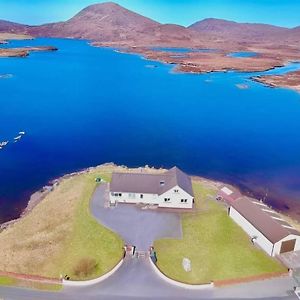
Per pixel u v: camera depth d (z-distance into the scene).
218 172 90.25
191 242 56.50
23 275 48.44
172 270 50.22
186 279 48.66
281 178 87.81
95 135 113.81
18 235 59.12
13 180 82.06
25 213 68.06
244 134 118.50
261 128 124.81
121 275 49.06
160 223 61.31
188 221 62.25
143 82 198.25
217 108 148.50
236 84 196.75
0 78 195.25
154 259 51.75
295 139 114.81
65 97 160.12
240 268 50.97
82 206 65.56
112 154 99.31
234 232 59.34
